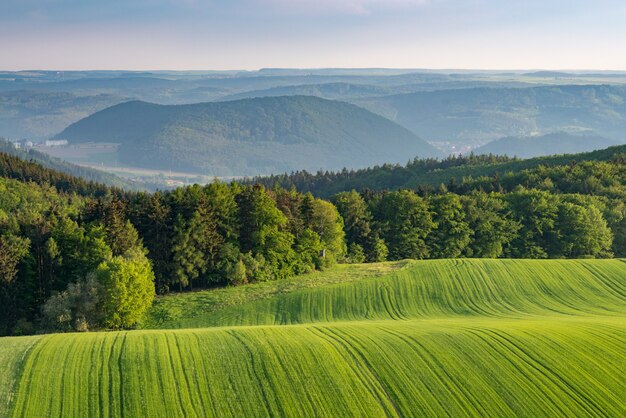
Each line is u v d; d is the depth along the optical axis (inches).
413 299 2492.6
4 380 1376.7
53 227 2461.9
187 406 1314.0
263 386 1407.5
